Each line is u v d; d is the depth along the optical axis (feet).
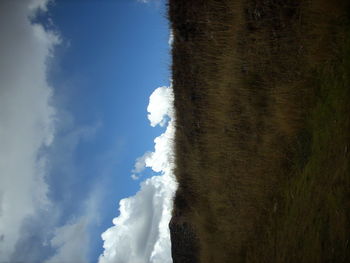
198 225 27.86
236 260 24.61
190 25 24.63
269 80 20.54
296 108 18.61
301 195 17.97
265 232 21.80
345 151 14.69
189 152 27.63
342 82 15.51
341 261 13.60
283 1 18.98
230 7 21.99
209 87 24.40
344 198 14.17
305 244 16.70
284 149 20.21
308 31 17.56
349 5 15.17
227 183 24.84
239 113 22.91
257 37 20.75
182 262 29.40
